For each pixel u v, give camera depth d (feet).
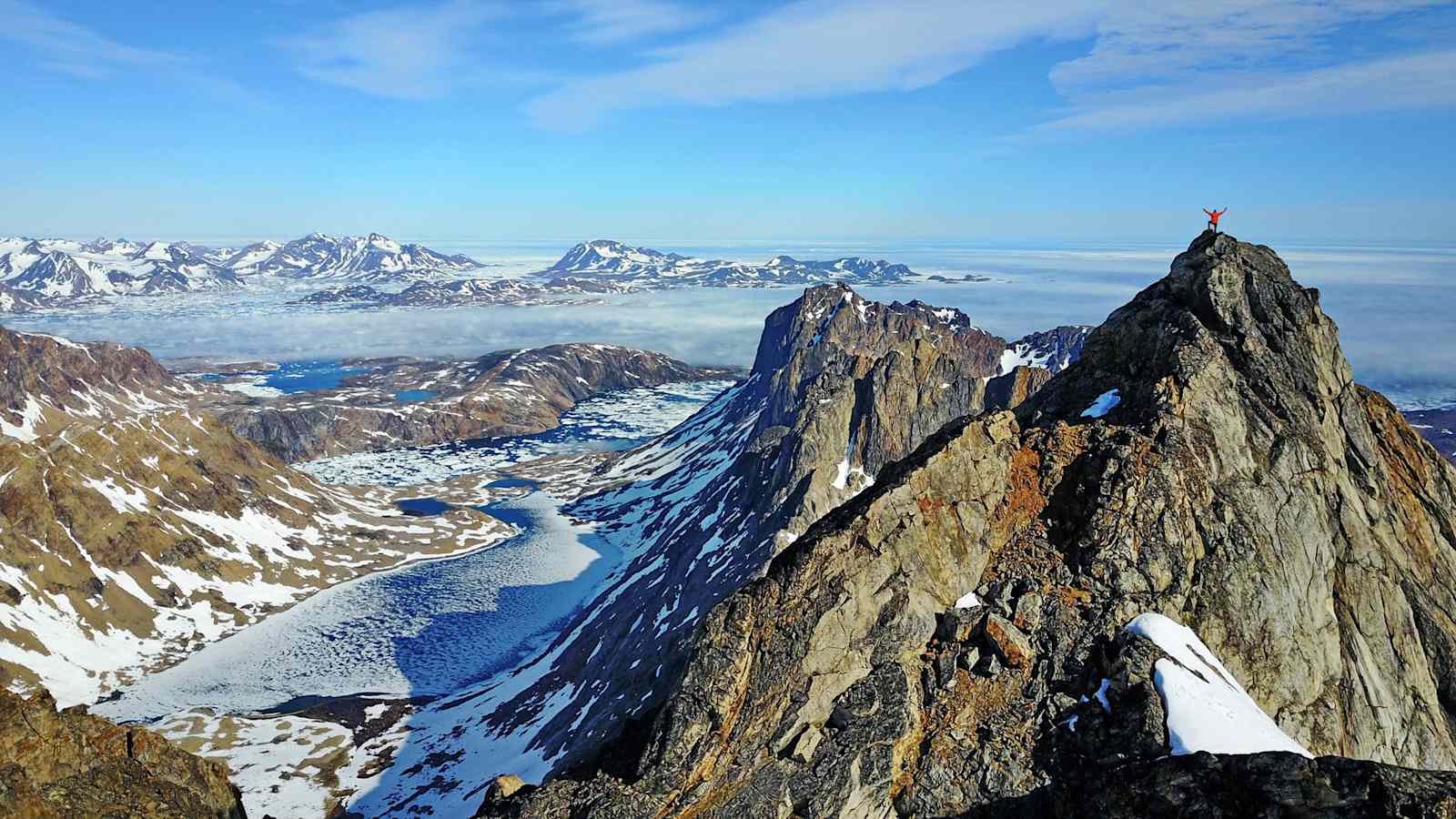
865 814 116.88
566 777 136.77
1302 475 154.51
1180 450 149.89
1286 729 133.49
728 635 134.62
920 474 148.05
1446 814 87.45
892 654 131.85
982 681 129.39
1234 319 168.96
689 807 119.03
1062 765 117.91
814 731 123.54
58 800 159.53
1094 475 150.51
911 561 139.74
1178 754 110.63
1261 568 141.18
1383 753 139.13
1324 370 170.30
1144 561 139.74
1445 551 170.81
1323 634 143.13
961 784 118.11
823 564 138.21
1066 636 132.57
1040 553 145.38
